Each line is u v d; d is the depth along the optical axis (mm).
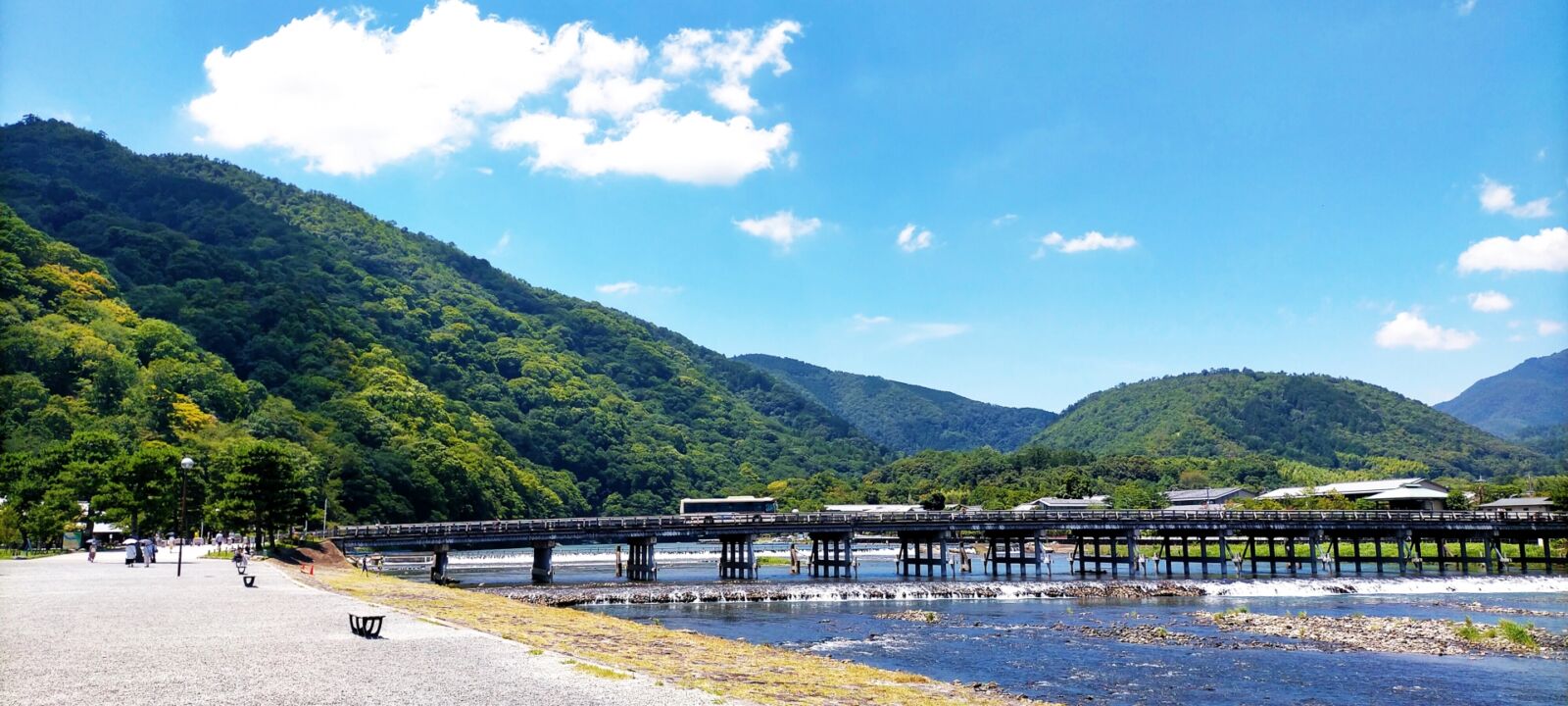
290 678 24625
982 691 38188
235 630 34281
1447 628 61594
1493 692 43469
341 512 156750
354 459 171500
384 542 98938
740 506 167125
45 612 38875
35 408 146375
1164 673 47750
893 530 107000
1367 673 47812
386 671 25953
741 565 110000
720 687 26891
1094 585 88688
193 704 21234
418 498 183125
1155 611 74688
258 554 87688
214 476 110812
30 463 115062
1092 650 54688
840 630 63719
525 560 154750
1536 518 113812
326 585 58375
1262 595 87625
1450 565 126250
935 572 125438
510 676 25656
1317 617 67375
